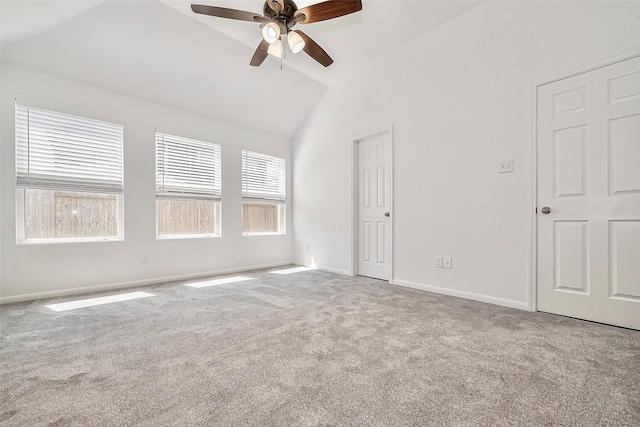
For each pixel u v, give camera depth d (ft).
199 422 3.60
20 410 3.85
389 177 11.78
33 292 9.35
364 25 9.86
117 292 10.27
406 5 8.93
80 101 10.26
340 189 13.92
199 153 13.44
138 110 11.55
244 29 9.96
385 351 5.53
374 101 12.26
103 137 10.84
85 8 8.09
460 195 9.47
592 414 3.73
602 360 5.12
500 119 8.55
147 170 11.75
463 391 4.24
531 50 7.96
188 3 8.75
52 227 9.93
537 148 7.85
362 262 13.20
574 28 7.25
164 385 4.43
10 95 9.05
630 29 6.50
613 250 6.73
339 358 5.26
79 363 5.14
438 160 10.05
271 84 13.23
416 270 10.73
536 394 4.15
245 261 14.82
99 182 10.73
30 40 8.64
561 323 6.92
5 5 6.75
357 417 3.69
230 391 4.27
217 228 14.10
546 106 7.70
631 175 6.49
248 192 15.19
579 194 7.18
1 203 8.92
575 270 7.25
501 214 8.54
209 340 6.10
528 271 7.97
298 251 16.48
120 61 10.11
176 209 12.85
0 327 6.91
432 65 10.23
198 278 12.76
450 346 5.73
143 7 8.74
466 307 8.31
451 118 9.70
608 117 6.78
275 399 4.07
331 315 7.68
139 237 11.52
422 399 4.05
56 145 9.90
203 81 11.94
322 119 14.90
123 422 3.62
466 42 9.31
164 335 6.38
